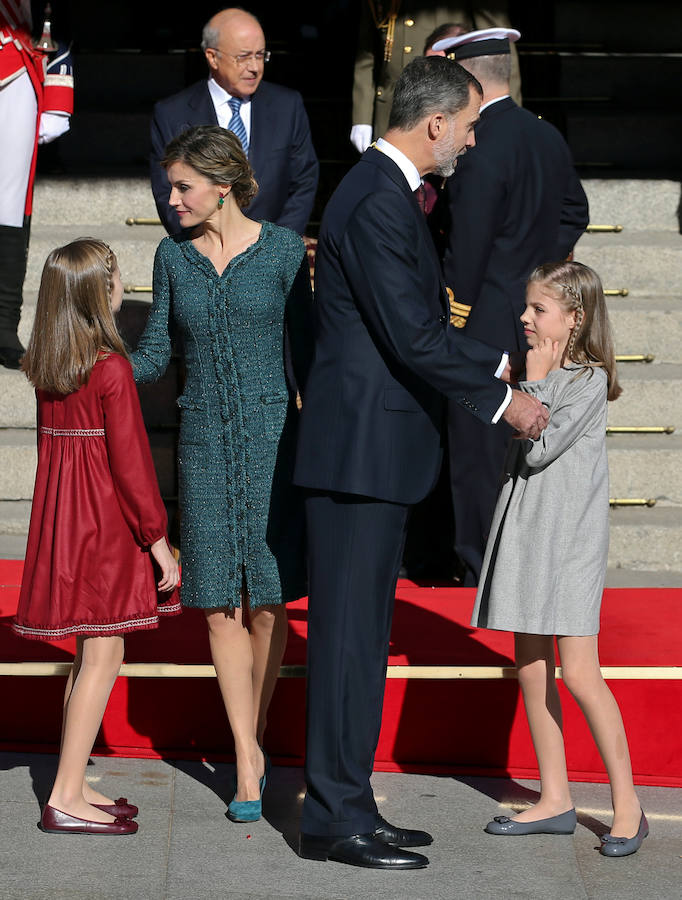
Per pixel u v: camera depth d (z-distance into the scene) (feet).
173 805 44.11
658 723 46.11
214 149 41.32
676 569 61.57
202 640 49.96
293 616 53.72
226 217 42.34
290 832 42.39
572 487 41.19
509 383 41.88
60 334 40.52
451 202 53.83
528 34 92.73
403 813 43.80
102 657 42.16
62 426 41.45
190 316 42.27
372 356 39.22
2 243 67.21
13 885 38.24
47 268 40.81
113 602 41.24
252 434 42.37
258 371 42.45
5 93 65.87
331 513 39.91
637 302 72.74
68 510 41.22
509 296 55.47
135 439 40.88
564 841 42.04
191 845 41.24
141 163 85.51
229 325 41.98
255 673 44.91
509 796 45.34
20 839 41.29
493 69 53.83
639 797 45.19
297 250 42.96
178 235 43.62
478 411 39.04
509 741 47.01
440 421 40.75
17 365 67.87
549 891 38.60
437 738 47.29
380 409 39.22
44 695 48.19
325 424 39.50
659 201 79.20
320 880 39.09
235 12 58.70
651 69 89.04
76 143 86.12
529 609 40.81
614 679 45.88
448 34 57.36
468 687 46.88
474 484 57.52
